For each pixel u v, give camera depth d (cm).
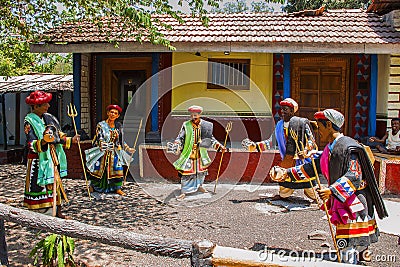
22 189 849
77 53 1020
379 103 1003
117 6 654
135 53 1071
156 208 704
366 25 990
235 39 895
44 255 400
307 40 880
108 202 741
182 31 962
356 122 1038
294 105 701
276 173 496
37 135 557
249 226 604
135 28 794
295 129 684
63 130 1073
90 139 1034
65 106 1316
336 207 417
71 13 832
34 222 346
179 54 1030
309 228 594
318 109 1055
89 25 1012
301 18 1054
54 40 936
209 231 582
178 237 556
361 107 1038
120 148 805
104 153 793
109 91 1094
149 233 574
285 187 695
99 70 1091
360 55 1030
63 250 396
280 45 885
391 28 959
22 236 546
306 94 1057
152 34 719
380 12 1019
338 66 1043
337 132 424
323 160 437
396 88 934
